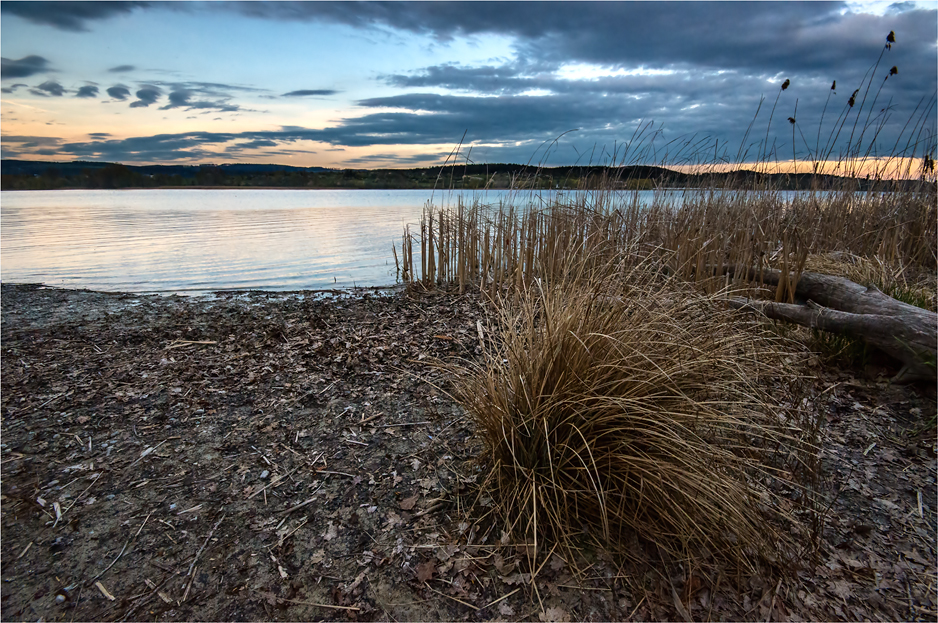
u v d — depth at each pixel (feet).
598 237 17.51
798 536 7.68
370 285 29.12
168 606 6.79
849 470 9.30
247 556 7.62
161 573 7.31
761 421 8.49
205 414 11.91
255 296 26.03
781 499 7.77
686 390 8.33
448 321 19.98
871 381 12.41
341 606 6.81
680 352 8.39
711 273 18.12
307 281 30.27
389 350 16.06
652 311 9.32
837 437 10.30
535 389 8.09
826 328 13.42
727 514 7.17
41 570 7.34
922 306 14.74
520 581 7.10
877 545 7.61
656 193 22.72
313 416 11.78
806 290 16.43
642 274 11.68
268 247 43.11
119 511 8.56
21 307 23.04
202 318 20.89
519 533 7.80
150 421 11.57
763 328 13.23
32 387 13.39
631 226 20.94
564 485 7.86
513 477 8.23
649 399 7.78
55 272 32.53
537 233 24.20
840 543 7.66
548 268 21.35
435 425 11.24
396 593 7.00
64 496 8.92
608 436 7.82
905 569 7.19
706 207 21.30
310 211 86.79
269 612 6.72
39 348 16.71
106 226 59.06
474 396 9.27
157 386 13.42
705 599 6.78
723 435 8.25
